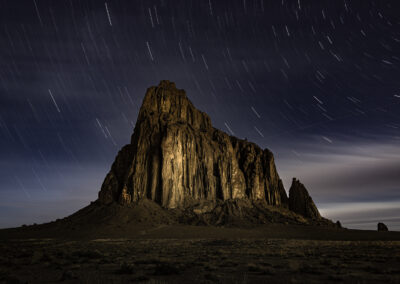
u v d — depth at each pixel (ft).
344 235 317.42
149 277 63.36
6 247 171.42
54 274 70.33
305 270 68.69
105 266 83.41
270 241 226.79
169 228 309.42
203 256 109.60
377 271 67.77
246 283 55.01
